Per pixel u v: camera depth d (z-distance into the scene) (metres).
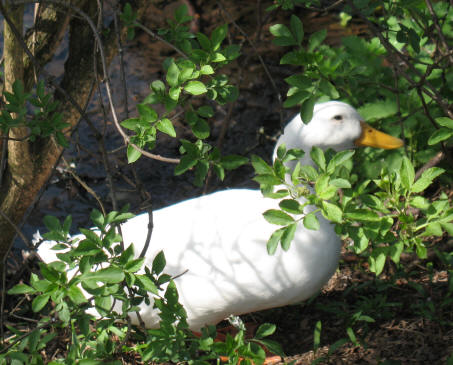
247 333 5.40
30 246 4.51
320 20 10.84
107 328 4.14
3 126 4.00
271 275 4.64
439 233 3.85
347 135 5.12
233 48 4.23
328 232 4.70
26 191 5.66
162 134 8.79
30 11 10.49
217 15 10.99
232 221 4.76
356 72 5.03
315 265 4.68
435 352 4.63
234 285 4.67
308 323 5.41
